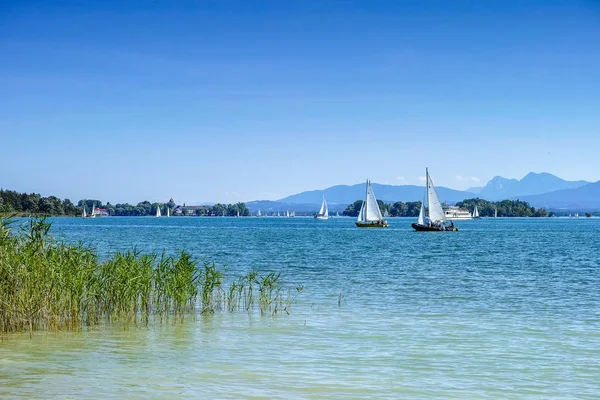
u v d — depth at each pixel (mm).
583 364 19297
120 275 25891
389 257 68688
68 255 25234
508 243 106062
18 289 22906
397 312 29125
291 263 58781
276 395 15836
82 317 24969
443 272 50344
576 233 164000
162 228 193000
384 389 16500
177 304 27562
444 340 22781
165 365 18750
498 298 34219
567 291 37625
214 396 15703
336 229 191500
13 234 23984
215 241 107188
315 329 24703
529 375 18000
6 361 19047
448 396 15977
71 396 15609
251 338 22828
